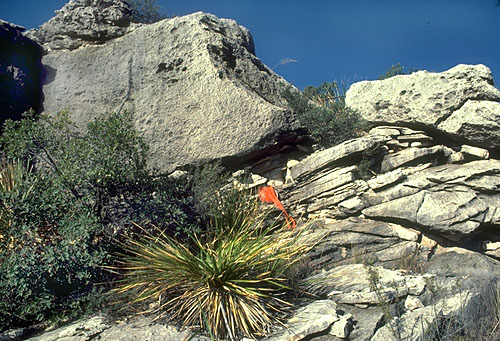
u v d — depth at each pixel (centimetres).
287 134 909
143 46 977
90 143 745
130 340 597
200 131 914
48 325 663
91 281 693
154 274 650
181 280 646
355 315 657
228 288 628
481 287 739
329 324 613
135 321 636
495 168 852
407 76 938
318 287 720
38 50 1018
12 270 644
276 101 1004
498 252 855
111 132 740
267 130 895
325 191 866
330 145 941
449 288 724
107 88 965
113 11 1006
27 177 739
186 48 959
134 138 764
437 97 899
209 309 621
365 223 836
